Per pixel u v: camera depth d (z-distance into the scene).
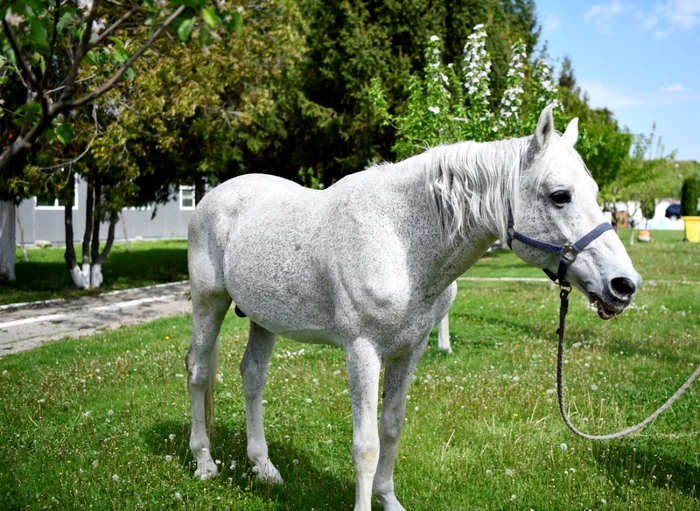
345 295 2.85
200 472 3.82
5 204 14.57
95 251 14.55
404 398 3.13
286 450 4.19
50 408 5.02
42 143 10.86
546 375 5.77
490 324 8.73
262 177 3.87
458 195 2.71
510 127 7.54
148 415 4.89
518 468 3.86
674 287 12.27
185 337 8.27
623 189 24.92
